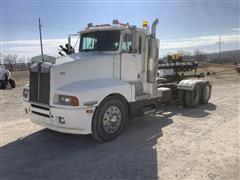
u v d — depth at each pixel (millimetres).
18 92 13461
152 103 6660
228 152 4566
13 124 6762
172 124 6566
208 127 6188
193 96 8523
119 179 3689
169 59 10523
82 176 3814
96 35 6211
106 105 5215
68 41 6762
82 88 4852
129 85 5730
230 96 11109
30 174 3912
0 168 4133
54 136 5738
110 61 5664
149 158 4387
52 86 4840
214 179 3605
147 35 6477
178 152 4617
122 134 5809
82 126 4805
